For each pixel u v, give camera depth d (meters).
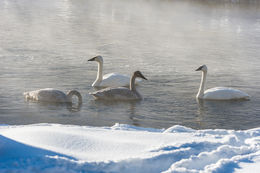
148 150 7.56
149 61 26.94
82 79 20.67
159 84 20.33
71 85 19.44
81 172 6.58
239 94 17.84
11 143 7.21
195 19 60.47
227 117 15.30
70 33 40.12
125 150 7.49
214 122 14.64
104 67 24.36
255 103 17.34
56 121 14.02
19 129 8.69
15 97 16.75
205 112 15.84
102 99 17.27
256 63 27.39
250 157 7.70
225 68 25.38
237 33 45.41
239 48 34.47
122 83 19.94
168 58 28.52
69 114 14.95
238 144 8.60
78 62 25.02
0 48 29.02
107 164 6.74
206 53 31.48
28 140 7.68
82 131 8.64
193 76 22.56
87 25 47.78
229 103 17.27
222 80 21.88
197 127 14.02
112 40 36.53
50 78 20.44
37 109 15.35
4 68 22.12
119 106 16.33
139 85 20.00
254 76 23.09
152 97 17.86
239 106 16.81
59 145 7.52
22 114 14.63
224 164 7.26
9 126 9.60
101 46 32.66
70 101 16.62
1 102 15.98
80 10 67.19
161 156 7.27
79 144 7.60
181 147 7.85
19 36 36.19
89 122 14.08
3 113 14.63
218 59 28.83
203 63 26.98
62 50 29.50
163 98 17.73
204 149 7.93
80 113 15.15
